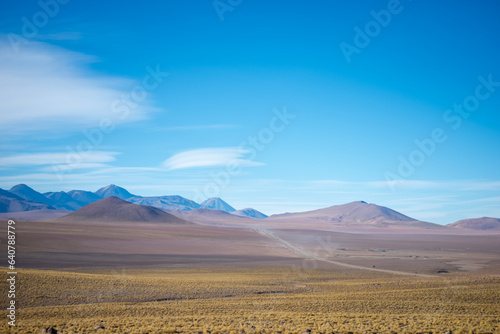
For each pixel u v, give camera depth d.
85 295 45.19
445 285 62.59
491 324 32.41
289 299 48.19
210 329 29.06
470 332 29.06
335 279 74.81
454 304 44.72
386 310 41.34
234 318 35.06
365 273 88.06
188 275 74.81
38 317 35.41
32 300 40.97
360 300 47.16
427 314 38.47
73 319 34.94
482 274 87.81
